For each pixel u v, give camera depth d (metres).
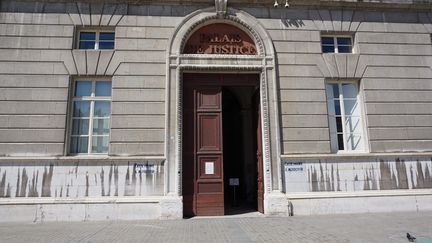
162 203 10.36
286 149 11.21
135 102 11.03
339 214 10.84
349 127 11.95
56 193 10.30
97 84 11.38
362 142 11.81
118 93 11.03
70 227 9.09
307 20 12.20
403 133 11.76
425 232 7.87
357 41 12.27
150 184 10.61
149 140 10.84
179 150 10.81
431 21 12.84
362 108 11.90
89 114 11.20
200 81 11.66
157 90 11.19
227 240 7.31
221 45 11.94
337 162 11.34
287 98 11.55
